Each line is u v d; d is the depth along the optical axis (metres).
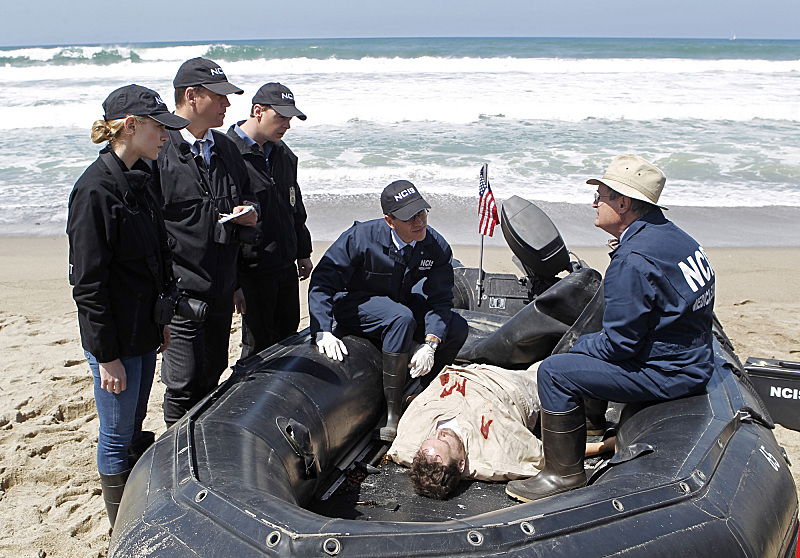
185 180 3.37
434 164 12.41
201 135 3.49
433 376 4.18
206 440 2.73
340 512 3.08
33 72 27.11
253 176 4.05
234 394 3.14
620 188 2.85
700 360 2.93
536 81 23.83
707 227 9.46
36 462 4.26
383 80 23.98
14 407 4.89
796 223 9.62
